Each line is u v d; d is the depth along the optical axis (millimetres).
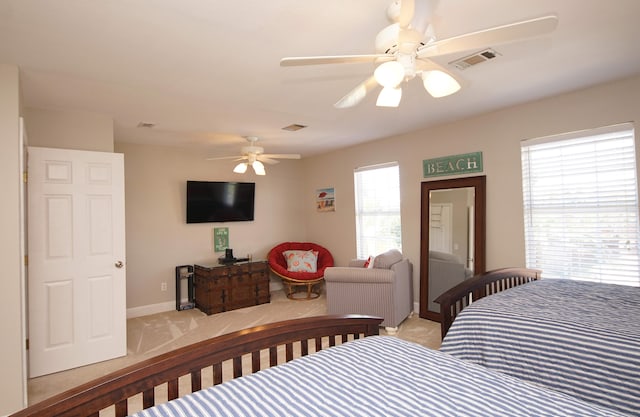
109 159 3391
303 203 6574
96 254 3293
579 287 2693
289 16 1850
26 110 3156
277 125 4074
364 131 4504
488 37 1515
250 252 5941
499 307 2230
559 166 3395
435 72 1817
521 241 3635
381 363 1439
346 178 5660
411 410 1078
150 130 4156
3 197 2346
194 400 1178
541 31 1457
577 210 3285
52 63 2357
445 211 4234
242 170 4590
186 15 1823
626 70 2768
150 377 1269
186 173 5328
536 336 1899
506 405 1096
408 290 4379
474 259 3934
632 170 2969
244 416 1069
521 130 3602
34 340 2990
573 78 2908
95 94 2928
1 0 1658
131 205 4848
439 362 1452
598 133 3111
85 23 1884
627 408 1565
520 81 2934
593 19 1991
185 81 2699
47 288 3059
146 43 2113
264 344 1574
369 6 1769
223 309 4910
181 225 5262
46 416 1045
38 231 3027
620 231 3035
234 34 2027
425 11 1411
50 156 3098
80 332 3197
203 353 1402
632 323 1870
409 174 4664
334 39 2107
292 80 2715
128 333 4070
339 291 4023
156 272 5020
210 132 4324
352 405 1117
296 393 1203
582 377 1711
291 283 5473
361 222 5480
